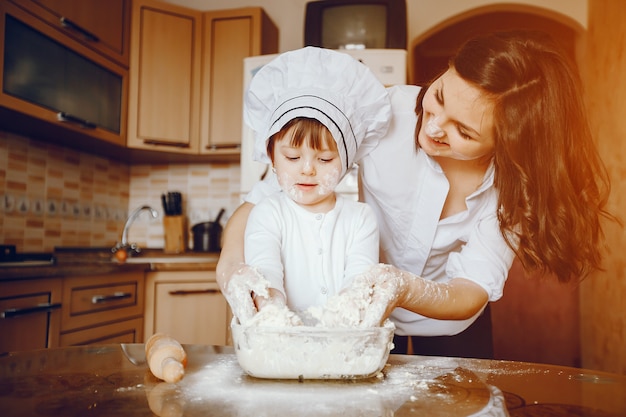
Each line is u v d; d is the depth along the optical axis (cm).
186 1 332
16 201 238
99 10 251
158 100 283
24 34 204
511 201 92
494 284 102
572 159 90
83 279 206
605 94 287
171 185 329
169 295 254
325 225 98
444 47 450
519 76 82
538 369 76
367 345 66
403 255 126
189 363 76
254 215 98
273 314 70
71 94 233
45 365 74
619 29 263
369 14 263
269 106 103
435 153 98
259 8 290
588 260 99
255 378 68
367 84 100
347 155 96
